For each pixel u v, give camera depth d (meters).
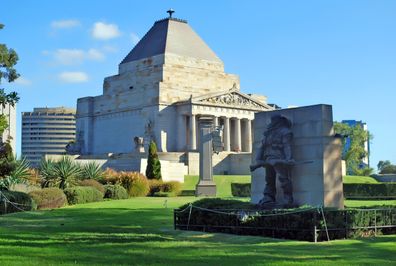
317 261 19.27
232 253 21.36
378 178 117.00
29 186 61.81
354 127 182.62
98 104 160.38
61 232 29.70
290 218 26.86
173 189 87.12
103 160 106.31
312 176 31.16
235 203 32.00
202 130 78.25
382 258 20.25
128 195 77.56
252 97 151.88
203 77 150.00
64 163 69.44
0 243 23.70
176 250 22.08
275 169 31.52
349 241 25.72
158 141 139.00
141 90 146.62
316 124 31.28
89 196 63.06
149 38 155.62
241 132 150.75
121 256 20.25
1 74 53.03
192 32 158.12
